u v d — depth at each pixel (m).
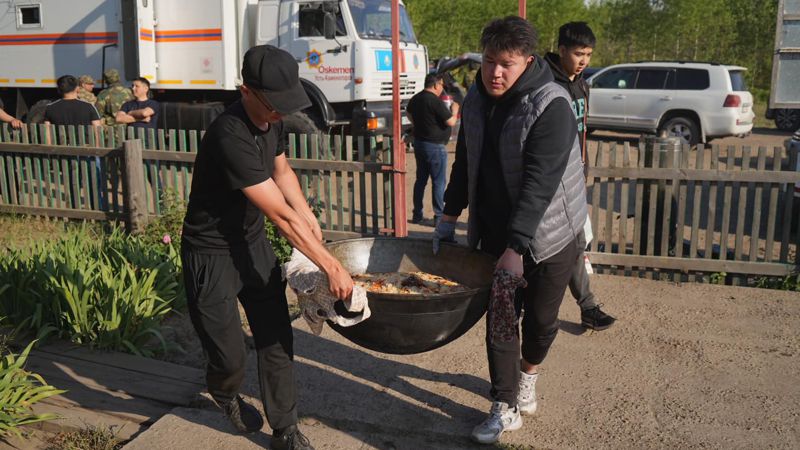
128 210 7.08
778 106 5.98
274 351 3.00
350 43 10.32
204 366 4.23
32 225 7.50
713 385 3.87
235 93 10.91
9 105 13.02
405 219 6.41
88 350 4.30
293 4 10.50
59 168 7.75
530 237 2.81
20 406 3.50
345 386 3.81
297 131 10.13
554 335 3.28
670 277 5.86
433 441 3.35
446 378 3.92
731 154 5.58
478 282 3.24
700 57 35.16
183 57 10.77
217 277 2.88
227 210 2.83
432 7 31.03
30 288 4.66
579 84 4.27
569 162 3.03
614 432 3.38
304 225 2.69
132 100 9.13
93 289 4.51
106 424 3.53
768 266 5.59
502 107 2.92
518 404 3.44
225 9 10.44
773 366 4.11
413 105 7.96
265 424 3.46
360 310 2.70
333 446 3.29
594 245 5.99
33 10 11.93
